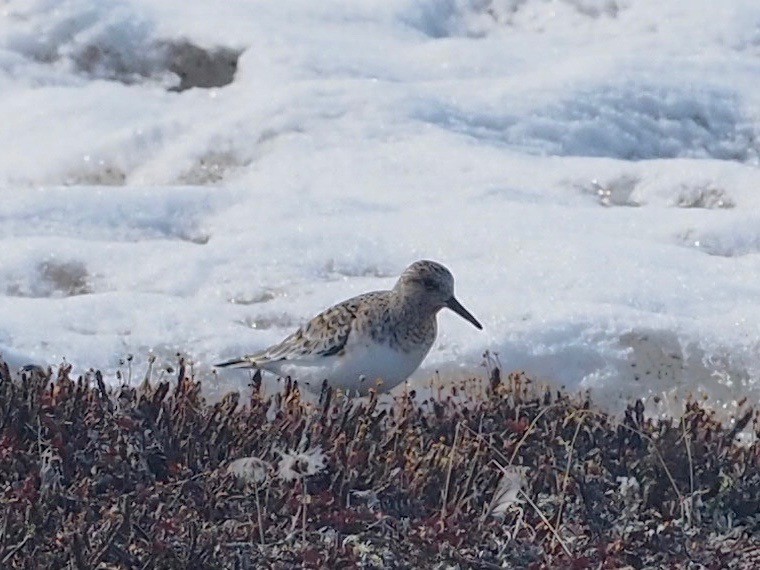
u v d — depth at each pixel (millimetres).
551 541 9523
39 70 20344
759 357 12961
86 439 10180
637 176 17172
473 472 10086
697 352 13008
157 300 13672
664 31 21500
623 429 10867
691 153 18859
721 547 9867
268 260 14609
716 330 13172
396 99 18594
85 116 19094
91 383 12164
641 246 14734
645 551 9727
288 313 13656
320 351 11656
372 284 14227
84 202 16000
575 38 21562
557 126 18594
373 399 10750
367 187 16672
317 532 9461
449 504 9828
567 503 10102
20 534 8922
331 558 8945
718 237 15320
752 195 16703
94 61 20531
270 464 9945
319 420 10555
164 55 20453
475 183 16781
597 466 10422
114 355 12766
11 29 20719
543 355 12938
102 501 9531
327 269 14547
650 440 10648
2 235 15352
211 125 18266
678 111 19219
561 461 10570
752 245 15258
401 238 15031
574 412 10719
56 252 14734
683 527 10055
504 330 13125
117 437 10180
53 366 12398
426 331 11773
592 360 12914
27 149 18422
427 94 18922
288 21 21109
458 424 10453
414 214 15680
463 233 15078
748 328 13195
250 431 10336
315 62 19812
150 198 16062
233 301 14039
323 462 9984
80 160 18062
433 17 22000
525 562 9375
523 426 10727
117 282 14406
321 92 18688
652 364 12906
